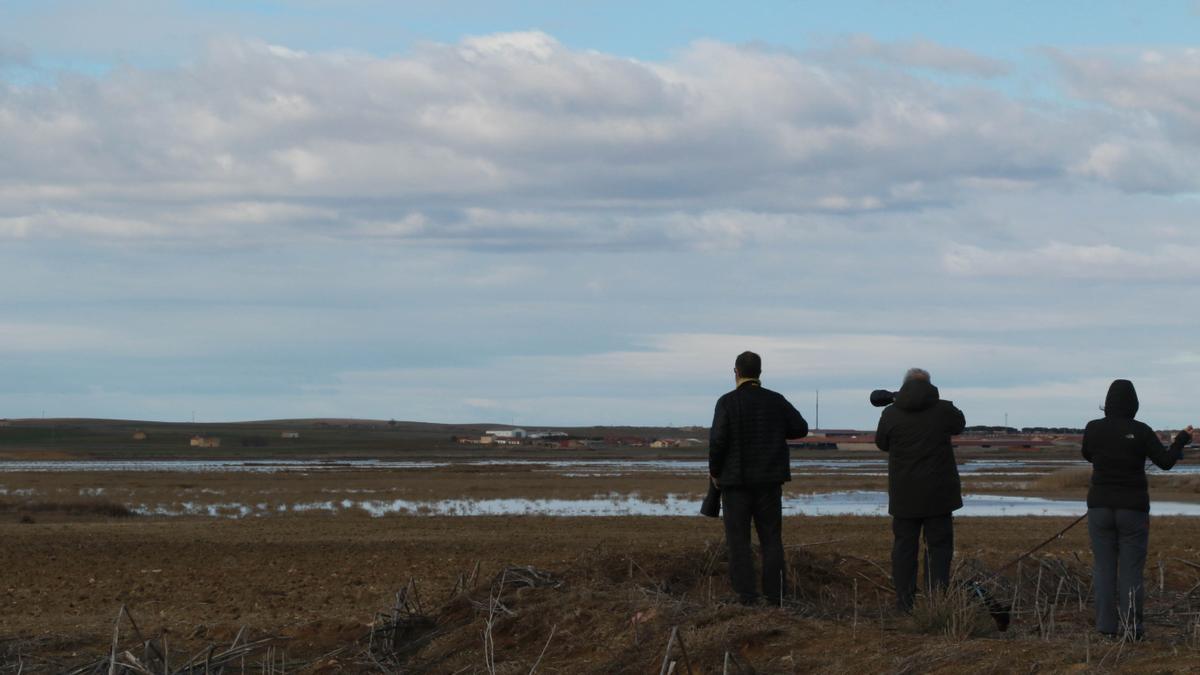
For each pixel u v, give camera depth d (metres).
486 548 21.81
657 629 8.99
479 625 10.13
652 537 24.36
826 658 8.00
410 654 10.20
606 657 8.77
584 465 111.38
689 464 118.12
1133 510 9.23
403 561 19.45
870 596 11.88
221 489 56.09
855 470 90.19
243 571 18.30
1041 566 12.18
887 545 21.06
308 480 67.12
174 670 9.56
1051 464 110.81
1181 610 10.73
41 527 28.53
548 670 8.83
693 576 12.16
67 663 10.75
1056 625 9.99
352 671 9.97
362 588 16.12
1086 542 21.33
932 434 10.09
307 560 19.86
